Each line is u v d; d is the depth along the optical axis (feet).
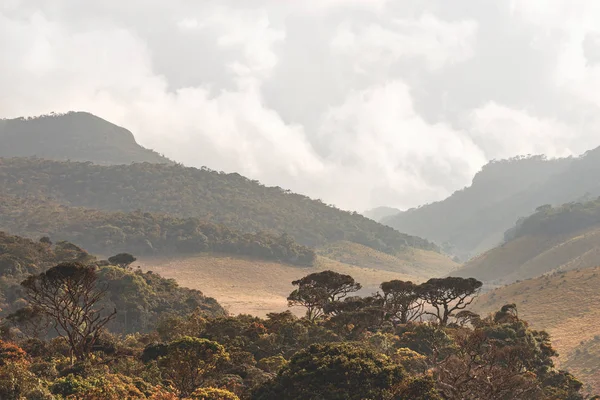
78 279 195.11
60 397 137.18
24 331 284.00
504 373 158.30
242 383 176.55
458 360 163.32
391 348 224.53
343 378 148.25
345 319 252.21
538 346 255.70
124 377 165.37
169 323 251.80
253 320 260.01
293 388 151.02
